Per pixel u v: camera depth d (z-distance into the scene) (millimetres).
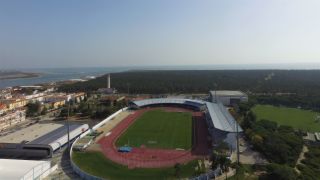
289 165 90750
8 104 187125
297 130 134750
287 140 108562
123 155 102000
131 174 84750
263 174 82938
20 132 120188
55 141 107000
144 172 86250
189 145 113875
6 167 78625
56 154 103438
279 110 194625
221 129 108750
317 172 85750
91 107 189500
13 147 103750
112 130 138375
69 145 112688
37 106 188375
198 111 191375
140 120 162375
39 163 81812
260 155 100500
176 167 85625
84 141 115438
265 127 130625
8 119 154125
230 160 92500
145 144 115500
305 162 93625
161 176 83250
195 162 94000
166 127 145250
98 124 145875
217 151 100250
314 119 164000
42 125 133250
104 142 118000
